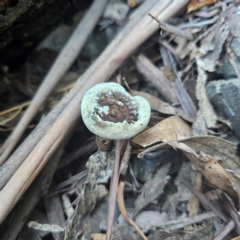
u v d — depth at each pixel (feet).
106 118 0.75
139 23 0.91
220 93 0.82
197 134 0.83
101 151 0.82
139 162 0.85
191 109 0.87
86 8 1.01
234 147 0.77
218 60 0.86
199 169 0.78
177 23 0.96
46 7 0.90
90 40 1.01
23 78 0.97
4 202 0.72
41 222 0.80
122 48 0.88
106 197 0.82
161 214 0.80
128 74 0.94
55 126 0.80
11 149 0.84
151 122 0.87
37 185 0.81
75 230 0.77
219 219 0.79
